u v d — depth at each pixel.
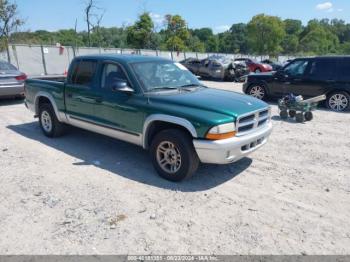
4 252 3.04
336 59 10.48
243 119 4.36
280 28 83.00
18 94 10.70
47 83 6.55
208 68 22.19
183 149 4.34
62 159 5.54
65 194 4.22
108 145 6.32
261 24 82.81
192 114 4.22
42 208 3.86
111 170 5.05
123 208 3.86
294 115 8.95
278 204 4.01
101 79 5.42
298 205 3.99
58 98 6.25
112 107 5.14
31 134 7.16
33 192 4.28
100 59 5.48
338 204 4.03
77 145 6.32
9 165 5.24
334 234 3.38
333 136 7.29
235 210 3.85
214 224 3.54
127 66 5.07
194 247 3.14
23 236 3.30
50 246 3.14
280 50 86.50
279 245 3.18
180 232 3.38
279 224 3.55
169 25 58.53
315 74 10.79
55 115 6.55
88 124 5.74
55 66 26.20
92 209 3.83
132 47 54.56
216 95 4.95
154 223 3.54
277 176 4.89
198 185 4.53
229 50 111.25
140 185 4.50
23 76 10.81
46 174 4.88
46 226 3.48
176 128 4.54
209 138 4.09
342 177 4.89
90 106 5.56
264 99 12.70
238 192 4.33
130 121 4.93
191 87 5.39
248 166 5.29
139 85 4.89
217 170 5.09
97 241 3.22
